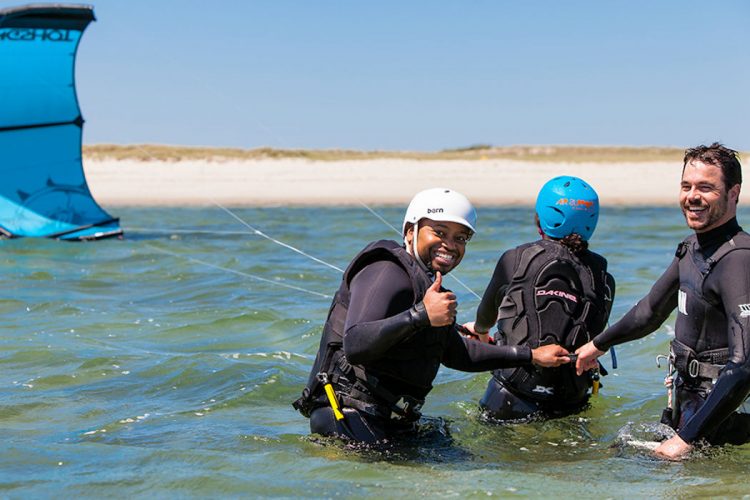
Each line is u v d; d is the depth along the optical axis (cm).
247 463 394
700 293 406
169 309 830
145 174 3325
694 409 414
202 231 1614
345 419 413
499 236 1520
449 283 961
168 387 553
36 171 1431
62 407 509
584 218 476
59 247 1303
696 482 371
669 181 3219
